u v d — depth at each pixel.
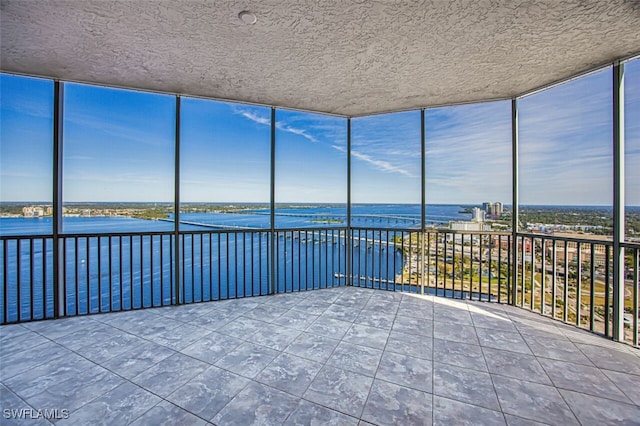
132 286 3.25
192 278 3.48
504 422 1.48
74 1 1.80
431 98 3.53
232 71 2.83
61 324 2.81
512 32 2.14
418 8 1.88
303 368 2.01
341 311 3.15
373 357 2.17
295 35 2.21
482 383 1.83
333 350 2.28
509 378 1.89
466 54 2.48
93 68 2.75
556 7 1.84
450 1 1.80
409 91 3.31
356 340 2.45
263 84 3.15
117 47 2.38
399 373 1.95
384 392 1.74
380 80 3.03
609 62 2.55
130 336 2.53
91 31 2.15
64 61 2.62
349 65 2.71
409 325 2.77
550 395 1.71
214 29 2.13
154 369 2.00
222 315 3.04
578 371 1.98
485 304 3.37
